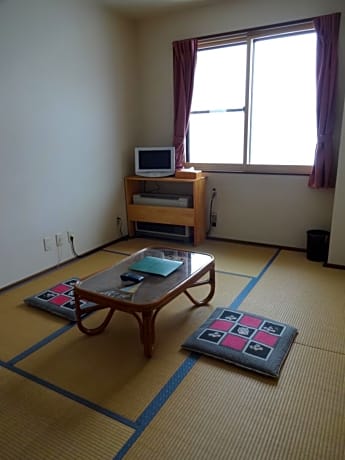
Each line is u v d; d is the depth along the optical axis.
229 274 2.93
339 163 2.81
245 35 3.30
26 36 2.65
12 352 1.94
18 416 1.50
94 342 2.03
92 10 3.24
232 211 3.76
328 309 2.32
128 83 3.84
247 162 3.60
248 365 1.74
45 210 3.03
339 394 1.58
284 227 3.53
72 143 3.21
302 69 3.19
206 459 1.28
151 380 1.70
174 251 2.55
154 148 3.73
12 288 2.76
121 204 3.99
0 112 2.54
